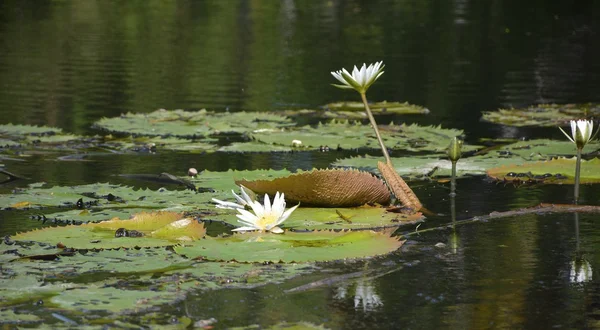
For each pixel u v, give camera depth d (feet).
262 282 17.74
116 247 19.51
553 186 27.89
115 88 52.06
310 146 35.12
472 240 21.56
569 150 33.40
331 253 19.24
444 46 75.31
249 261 18.63
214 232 21.66
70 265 18.38
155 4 107.24
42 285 17.03
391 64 64.85
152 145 34.58
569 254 20.33
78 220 22.03
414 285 17.95
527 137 38.09
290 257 18.84
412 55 69.67
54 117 42.14
